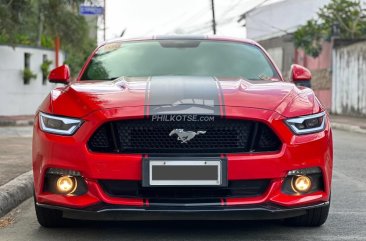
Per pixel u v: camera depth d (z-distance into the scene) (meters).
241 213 4.38
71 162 4.42
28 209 6.06
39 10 24.66
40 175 4.60
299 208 4.50
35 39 28.12
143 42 6.14
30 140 12.35
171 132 4.37
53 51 26.30
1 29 20.47
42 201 4.59
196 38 6.21
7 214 5.81
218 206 4.33
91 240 4.72
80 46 28.03
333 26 28.77
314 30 30.27
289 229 5.08
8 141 12.08
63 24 25.67
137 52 5.95
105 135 4.43
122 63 5.78
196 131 4.38
